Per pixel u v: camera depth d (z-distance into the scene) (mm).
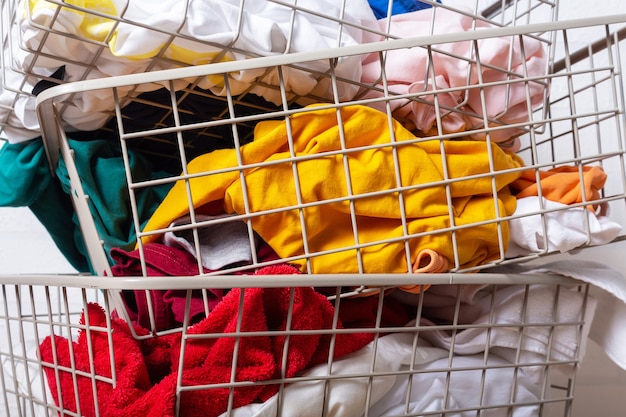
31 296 519
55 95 466
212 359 457
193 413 455
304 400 474
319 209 496
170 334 500
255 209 488
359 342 523
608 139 976
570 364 602
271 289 474
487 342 556
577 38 985
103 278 430
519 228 552
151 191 602
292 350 472
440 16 625
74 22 472
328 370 480
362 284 468
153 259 510
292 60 472
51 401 552
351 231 518
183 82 519
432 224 503
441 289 624
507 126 523
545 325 565
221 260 516
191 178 473
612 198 549
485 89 588
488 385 574
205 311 483
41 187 652
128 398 441
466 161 528
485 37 510
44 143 591
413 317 659
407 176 507
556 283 566
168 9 488
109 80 451
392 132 496
